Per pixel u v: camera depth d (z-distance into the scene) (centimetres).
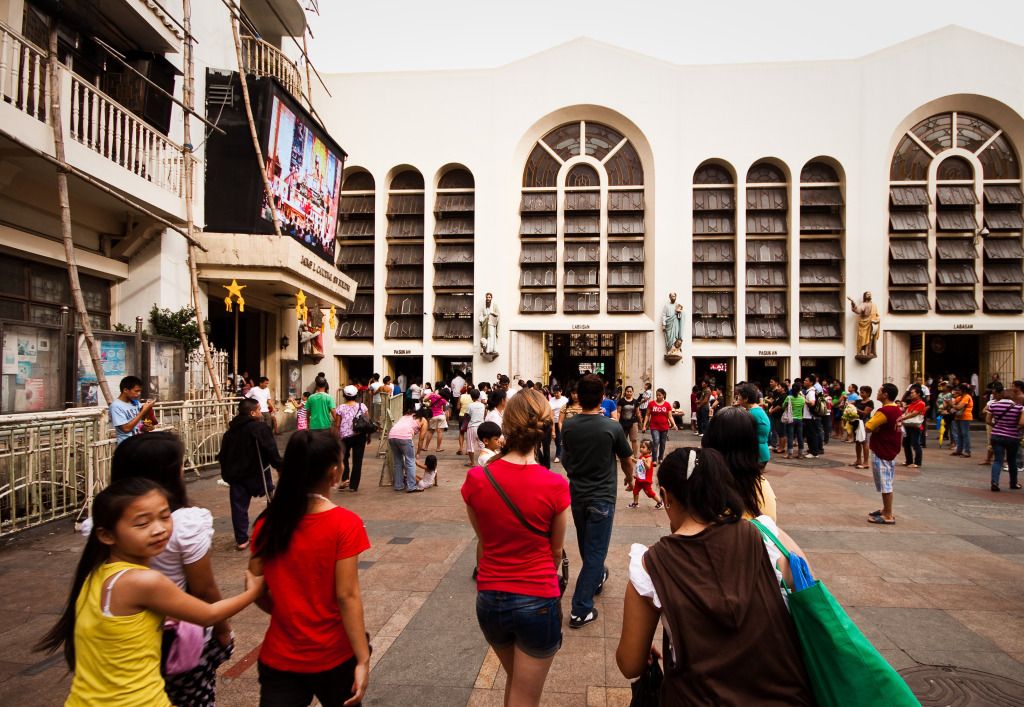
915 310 2014
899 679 148
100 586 176
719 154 2089
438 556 554
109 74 1052
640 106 2114
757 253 2095
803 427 1277
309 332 1930
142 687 174
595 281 2138
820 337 2070
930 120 2088
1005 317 2005
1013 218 2022
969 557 551
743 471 236
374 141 2183
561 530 241
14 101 762
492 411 830
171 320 1134
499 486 239
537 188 2184
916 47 2047
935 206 2047
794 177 2061
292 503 207
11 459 620
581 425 414
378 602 440
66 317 816
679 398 2056
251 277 1297
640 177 2172
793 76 2083
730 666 151
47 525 652
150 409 692
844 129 2059
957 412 1334
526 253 2175
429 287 2147
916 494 857
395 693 314
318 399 938
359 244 2216
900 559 545
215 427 1051
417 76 2188
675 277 2081
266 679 207
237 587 475
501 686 322
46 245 942
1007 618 412
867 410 1119
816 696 152
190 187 1150
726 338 2102
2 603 441
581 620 397
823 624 153
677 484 178
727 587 158
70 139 856
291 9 1655
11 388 713
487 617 234
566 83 2139
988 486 932
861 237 2039
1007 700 305
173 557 214
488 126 2161
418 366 2283
